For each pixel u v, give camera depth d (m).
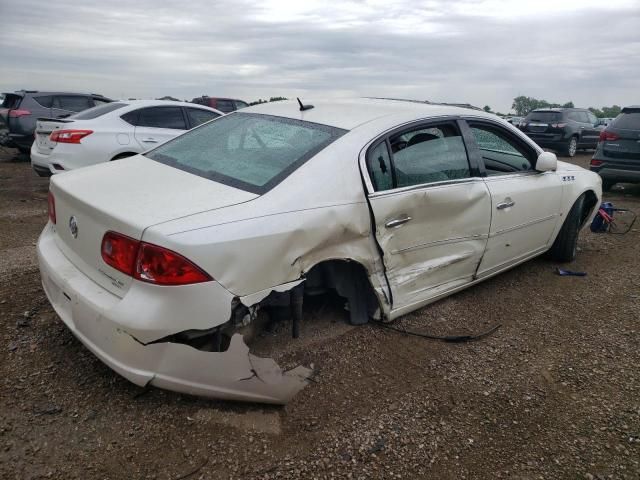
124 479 2.08
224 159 2.92
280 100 3.79
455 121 3.53
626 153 8.48
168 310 2.14
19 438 2.23
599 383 2.92
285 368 2.81
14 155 12.83
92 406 2.46
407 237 3.10
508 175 3.88
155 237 2.12
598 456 2.36
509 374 2.97
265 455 2.24
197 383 2.29
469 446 2.38
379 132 3.01
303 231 2.50
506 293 4.12
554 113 15.51
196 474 2.12
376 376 2.85
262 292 2.37
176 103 8.03
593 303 4.03
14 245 4.89
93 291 2.34
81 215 2.47
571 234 4.72
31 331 3.09
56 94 11.73
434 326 3.46
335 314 3.37
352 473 2.18
